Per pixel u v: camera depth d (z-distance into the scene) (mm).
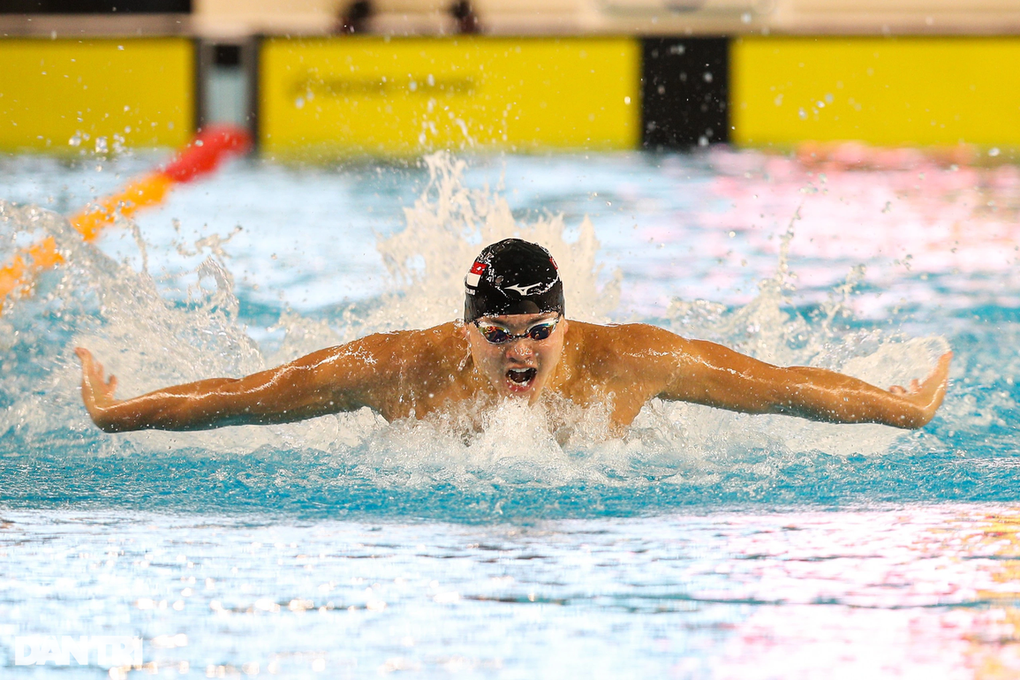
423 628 5176
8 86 32500
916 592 5648
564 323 8672
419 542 6551
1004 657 4828
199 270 11883
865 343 10984
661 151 33000
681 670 4703
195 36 32375
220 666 4758
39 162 29516
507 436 8797
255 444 9383
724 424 9641
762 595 5613
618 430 9086
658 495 7738
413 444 8953
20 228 11664
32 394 10383
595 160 31578
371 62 32750
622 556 6262
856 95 32781
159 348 10773
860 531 6777
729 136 32969
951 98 32656
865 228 21891
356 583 5809
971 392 11227
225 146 31594
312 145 32969
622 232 21359
